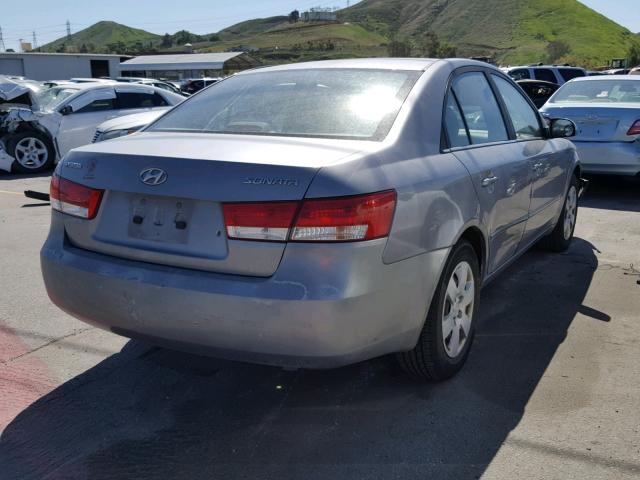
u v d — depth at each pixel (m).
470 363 3.71
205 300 2.71
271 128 3.32
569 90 9.16
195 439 2.98
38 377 3.56
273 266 2.66
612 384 3.46
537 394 3.35
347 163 2.74
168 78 67.06
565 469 2.73
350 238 2.64
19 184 10.49
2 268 5.56
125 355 3.84
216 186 2.74
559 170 5.23
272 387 3.45
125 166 2.97
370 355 2.87
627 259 5.77
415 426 3.06
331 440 2.96
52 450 2.89
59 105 11.91
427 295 3.06
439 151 3.34
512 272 5.39
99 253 3.07
